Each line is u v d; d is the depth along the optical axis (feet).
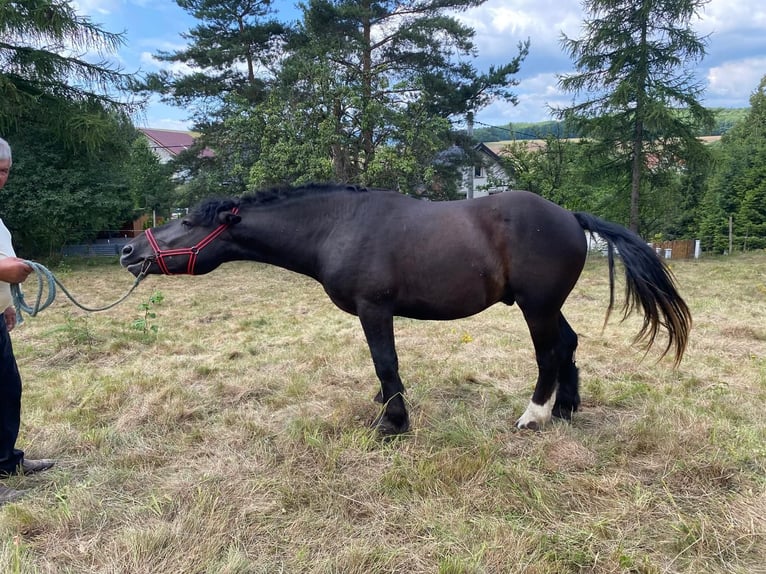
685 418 10.49
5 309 8.20
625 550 6.75
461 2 49.37
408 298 9.72
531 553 6.76
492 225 9.49
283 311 25.77
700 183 72.95
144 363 15.75
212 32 58.90
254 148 49.73
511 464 8.96
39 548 6.96
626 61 49.55
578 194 63.31
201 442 10.13
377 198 9.96
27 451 9.61
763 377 13.19
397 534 7.22
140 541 6.79
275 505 7.79
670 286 9.66
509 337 18.44
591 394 12.48
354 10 46.24
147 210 83.35
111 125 45.70
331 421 10.71
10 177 46.03
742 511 7.47
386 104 45.98
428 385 13.16
